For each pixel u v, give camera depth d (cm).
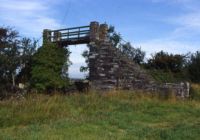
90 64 3888
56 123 2139
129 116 2555
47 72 3719
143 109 2886
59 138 1753
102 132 1955
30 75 3934
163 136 1903
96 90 3622
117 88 3725
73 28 4059
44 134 1831
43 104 2597
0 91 3694
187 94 3666
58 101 2852
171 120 2559
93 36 3881
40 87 3672
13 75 3922
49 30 4241
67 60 3938
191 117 2670
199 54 4903
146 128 2133
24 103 2606
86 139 1762
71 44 4112
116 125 2212
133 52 5206
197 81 4688
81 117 2378
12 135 1812
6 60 3850
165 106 3061
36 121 2280
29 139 1716
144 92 3559
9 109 2505
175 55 4897
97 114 2552
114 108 2833
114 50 3812
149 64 4888
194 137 1892
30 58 3975
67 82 3816
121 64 3766
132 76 3728
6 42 3959
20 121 2286
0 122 2242
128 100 3158
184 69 4797
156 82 3662
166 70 4512
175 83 3697
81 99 3009
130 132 2003
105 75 3800
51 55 3822
